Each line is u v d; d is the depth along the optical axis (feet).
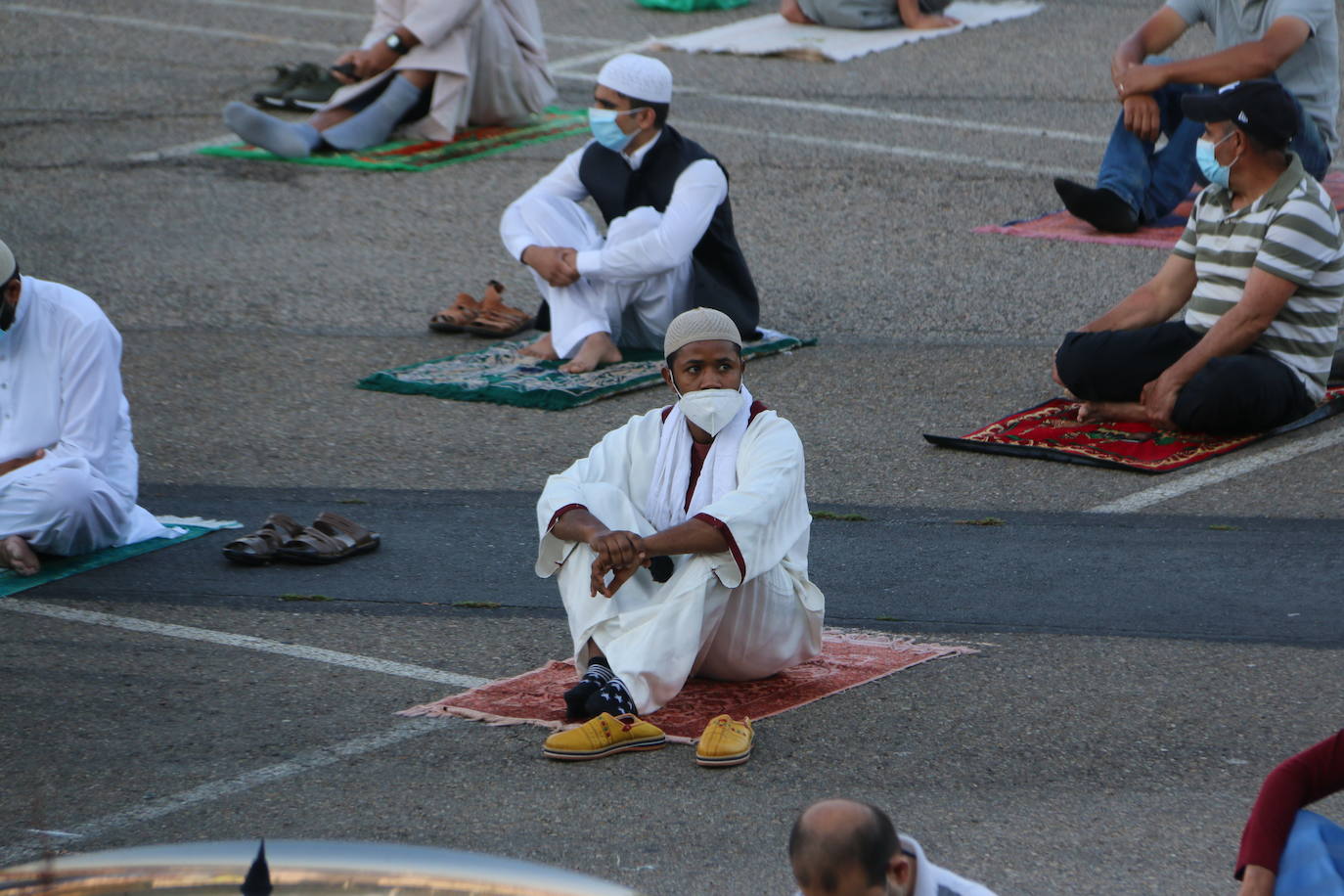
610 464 59.31
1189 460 82.23
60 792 52.39
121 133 157.17
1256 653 61.41
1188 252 87.30
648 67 95.76
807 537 61.31
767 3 211.20
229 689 60.34
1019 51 184.55
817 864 30.19
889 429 89.15
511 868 27.66
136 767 54.08
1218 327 83.35
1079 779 52.34
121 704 59.00
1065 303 110.32
